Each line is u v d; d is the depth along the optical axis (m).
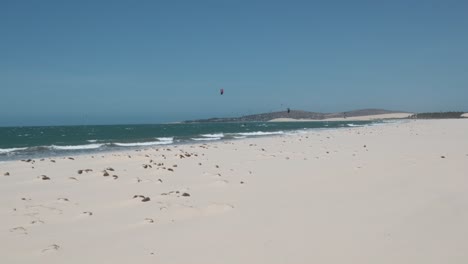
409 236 5.35
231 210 7.12
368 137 29.78
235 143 25.80
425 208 6.70
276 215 6.67
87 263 4.75
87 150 23.78
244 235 5.66
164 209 7.27
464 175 9.67
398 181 9.26
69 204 7.89
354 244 5.13
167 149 21.33
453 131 37.28
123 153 19.73
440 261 4.54
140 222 6.48
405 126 56.56
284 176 11.04
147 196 8.55
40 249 5.23
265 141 27.45
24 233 5.95
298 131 52.22
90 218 6.80
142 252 5.08
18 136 54.88
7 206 7.73
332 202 7.46
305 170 12.12
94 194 8.93
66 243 5.48
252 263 4.63
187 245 5.30
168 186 9.84
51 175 11.94
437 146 19.44
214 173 11.91
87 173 12.23
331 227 5.87
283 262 4.64
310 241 5.30
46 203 8.01
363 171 11.19
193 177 11.30
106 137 48.84
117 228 6.18
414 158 13.85
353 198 7.71
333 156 16.03
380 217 6.28
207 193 8.80
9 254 5.09
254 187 9.44
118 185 10.09
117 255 4.99
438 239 5.21
